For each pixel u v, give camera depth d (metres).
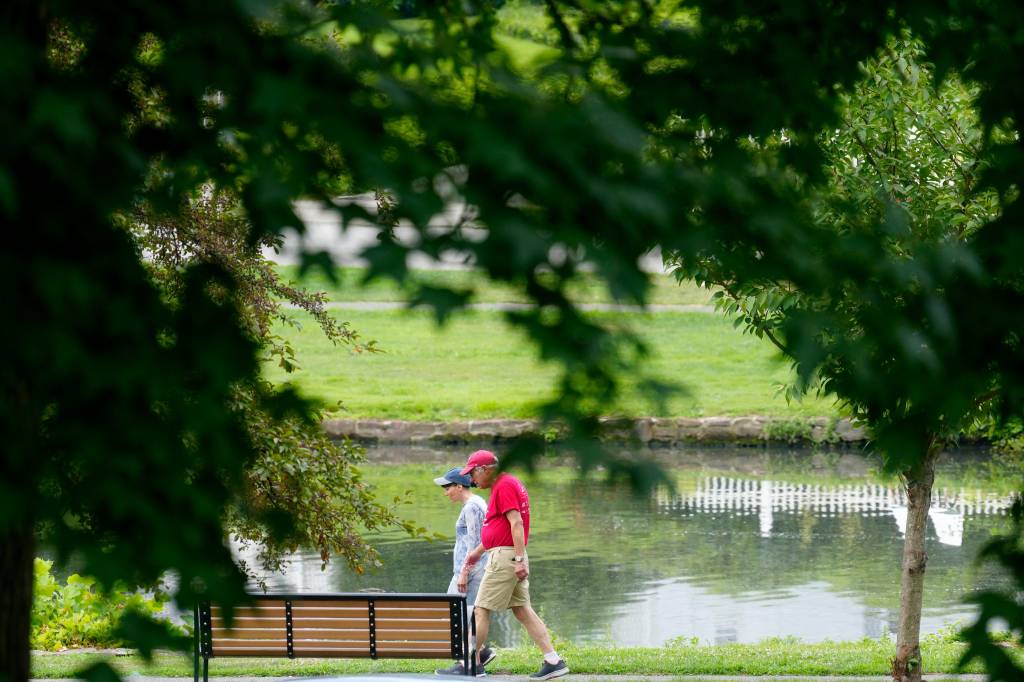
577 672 42.00
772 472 94.25
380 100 8.66
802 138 11.26
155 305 9.05
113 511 8.45
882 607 56.44
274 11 8.07
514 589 41.41
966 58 11.00
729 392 114.38
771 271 9.37
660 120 10.28
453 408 112.62
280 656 36.78
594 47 10.80
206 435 9.09
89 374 8.48
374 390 118.25
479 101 9.03
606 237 8.45
